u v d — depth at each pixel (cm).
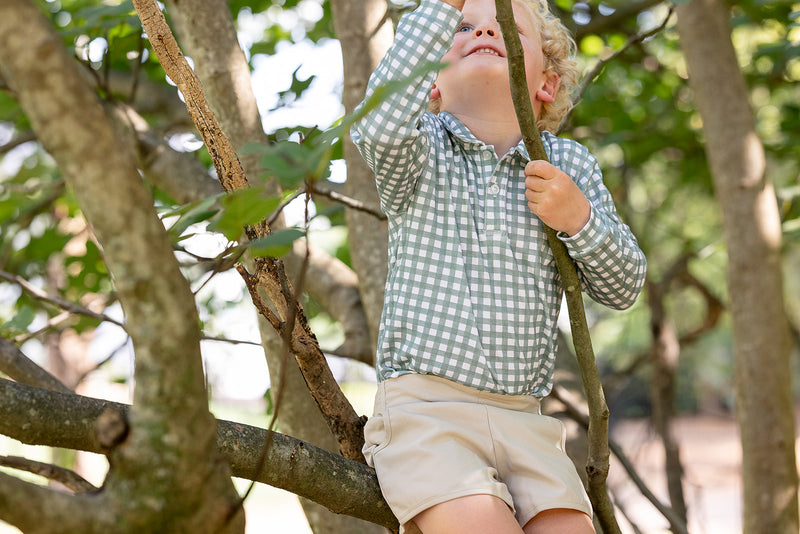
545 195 136
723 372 965
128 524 86
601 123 449
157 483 86
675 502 360
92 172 79
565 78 181
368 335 243
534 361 148
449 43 139
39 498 84
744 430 261
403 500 132
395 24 231
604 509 149
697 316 605
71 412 115
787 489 256
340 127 74
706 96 270
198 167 258
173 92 378
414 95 137
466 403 141
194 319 87
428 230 147
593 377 137
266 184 191
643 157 438
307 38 383
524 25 165
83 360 518
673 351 384
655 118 437
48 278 407
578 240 140
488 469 134
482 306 144
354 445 149
